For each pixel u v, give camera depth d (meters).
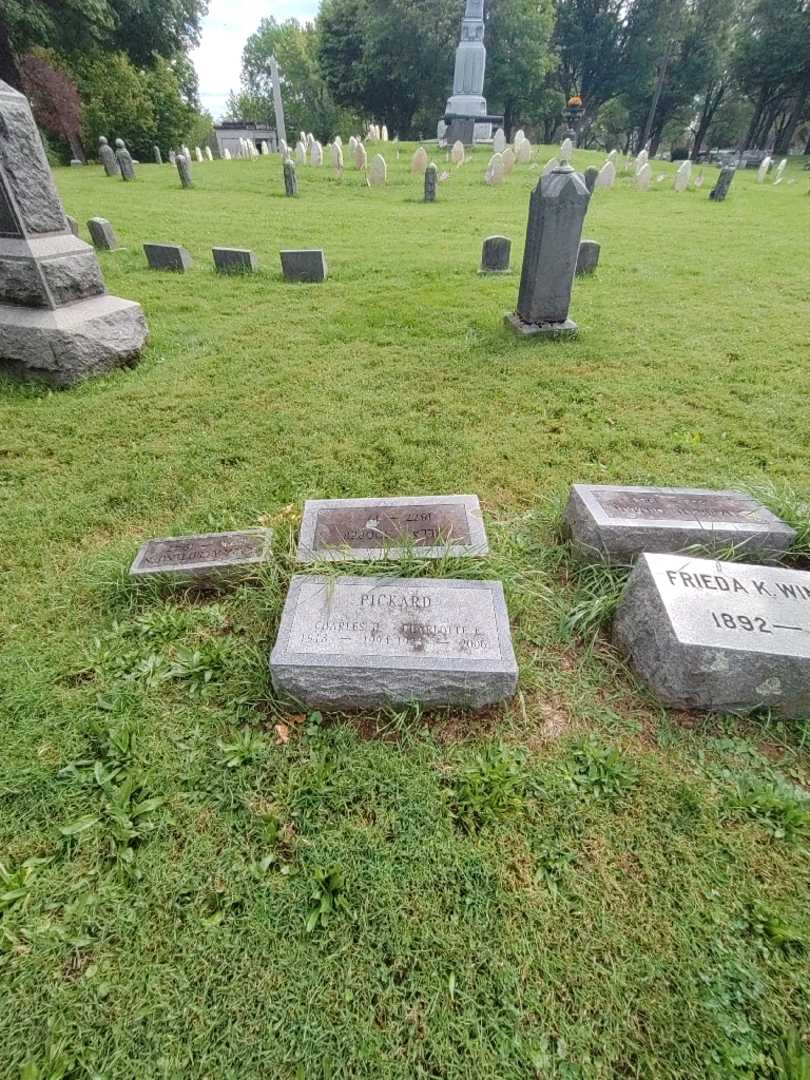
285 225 11.99
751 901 1.77
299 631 2.37
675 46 39.16
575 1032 1.51
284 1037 1.50
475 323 6.64
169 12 25.75
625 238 10.98
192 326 6.57
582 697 2.39
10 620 2.75
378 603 2.48
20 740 2.20
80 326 5.01
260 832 1.93
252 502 3.60
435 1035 1.50
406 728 2.24
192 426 4.49
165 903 1.76
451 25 30.97
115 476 3.86
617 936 1.69
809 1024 1.52
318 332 6.43
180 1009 1.55
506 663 2.23
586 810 1.99
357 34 34.91
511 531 3.27
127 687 2.39
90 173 20.88
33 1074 1.43
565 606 2.77
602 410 4.72
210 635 2.65
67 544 3.25
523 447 4.20
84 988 1.59
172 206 13.91
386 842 1.90
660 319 6.72
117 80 29.47
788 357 5.67
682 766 2.14
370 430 4.42
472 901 1.76
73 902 1.76
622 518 2.88
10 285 4.84
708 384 5.14
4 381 5.05
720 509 2.97
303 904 1.76
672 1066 1.46
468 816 1.96
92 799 2.01
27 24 20.22
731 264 9.12
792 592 2.32
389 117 39.47
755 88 40.97
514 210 13.68
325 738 2.23
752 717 2.28
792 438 4.28
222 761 2.13
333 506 3.18
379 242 10.66
